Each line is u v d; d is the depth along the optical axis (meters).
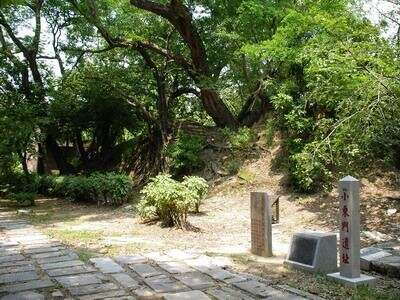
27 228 10.92
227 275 6.26
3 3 6.04
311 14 11.02
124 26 17.61
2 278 6.20
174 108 22.06
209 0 17.52
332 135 10.55
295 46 12.66
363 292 5.57
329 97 9.94
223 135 17.64
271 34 15.28
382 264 6.69
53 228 10.88
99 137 23.41
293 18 11.66
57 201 17.52
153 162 19.22
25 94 21.66
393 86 8.47
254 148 16.39
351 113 9.64
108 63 20.53
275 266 7.00
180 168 17.23
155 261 7.13
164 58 19.11
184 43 19.02
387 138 9.20
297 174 12.79
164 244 8.69
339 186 6.24
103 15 18.30
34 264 7.05
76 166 23.55
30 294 5.45
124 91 20.14
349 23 9.24
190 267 6.76
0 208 15.57
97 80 20.00
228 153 16.83
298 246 6.95
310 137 13.66
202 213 12.93
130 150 21.62
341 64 8.93
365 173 13.05
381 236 9.12
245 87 19.17
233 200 14.29
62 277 6.23
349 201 6.07
